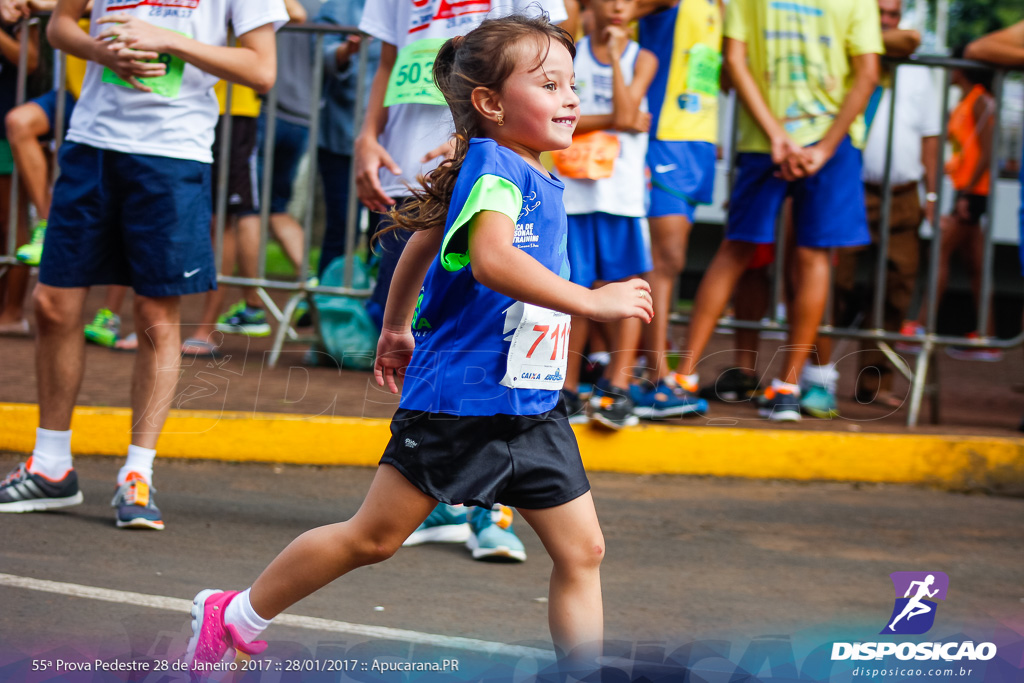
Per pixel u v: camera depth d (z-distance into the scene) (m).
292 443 10.66
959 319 25.69
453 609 6.86
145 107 8.09
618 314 4.95
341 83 15.44
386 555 5.27
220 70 8.17
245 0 8.41
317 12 15.65
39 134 13.45
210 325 12.62
